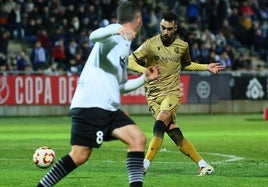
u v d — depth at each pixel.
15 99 75.00
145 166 27.34
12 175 26.92
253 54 98.06
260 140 46.72
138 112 79.75
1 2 86.19
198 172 28.62
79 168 29.61
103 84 19.42
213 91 81.69
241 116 78.94
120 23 19.62
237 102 82.69
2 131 57.09
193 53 86.19
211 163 31.98
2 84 74.44
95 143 19.28
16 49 85.12
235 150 39.16
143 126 62.56
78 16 85.69
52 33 83.06
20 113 75.38
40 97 75.94
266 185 24.16
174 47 28.28
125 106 79.06
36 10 85.00
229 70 87.81
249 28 97.88
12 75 74.81
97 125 19.25
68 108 77.12
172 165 31.28
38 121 70.31
